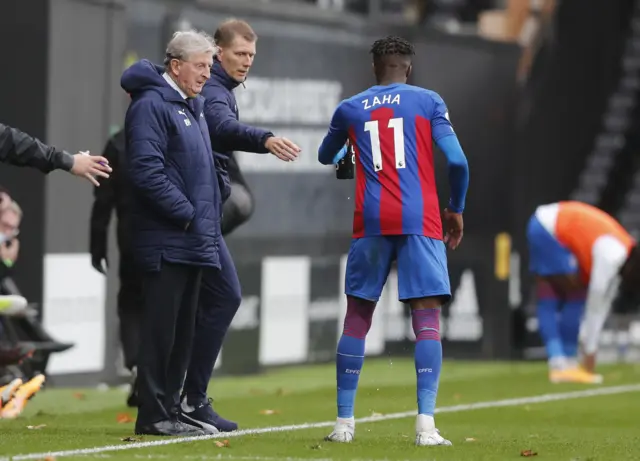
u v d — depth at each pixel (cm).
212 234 2592
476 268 5272
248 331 4556
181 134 2561
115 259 4109
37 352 3619
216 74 2769
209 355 2752
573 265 4425
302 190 4738
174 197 2530
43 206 3888
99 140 4053
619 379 4484
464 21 6197
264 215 4597
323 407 3494
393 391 3903
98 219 3341
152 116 2541
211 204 2592
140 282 3328
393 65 2556
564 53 6456
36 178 3891
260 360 4603
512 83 5347
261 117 4534
